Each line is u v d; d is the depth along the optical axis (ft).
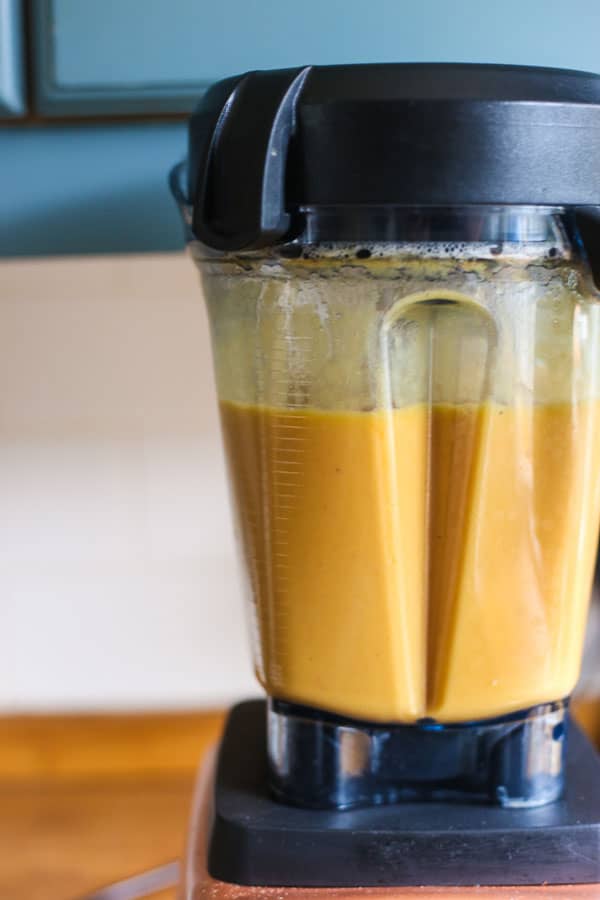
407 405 1.32
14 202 1.66
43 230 1.67
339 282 1.28
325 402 1.31
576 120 1.18
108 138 1.64
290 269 1.28
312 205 1.21
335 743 1.44
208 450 2.58
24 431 2.56
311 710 1.44
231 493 1.48
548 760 1.47
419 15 1.50
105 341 2.52
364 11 1.50
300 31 1.51
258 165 1.18
